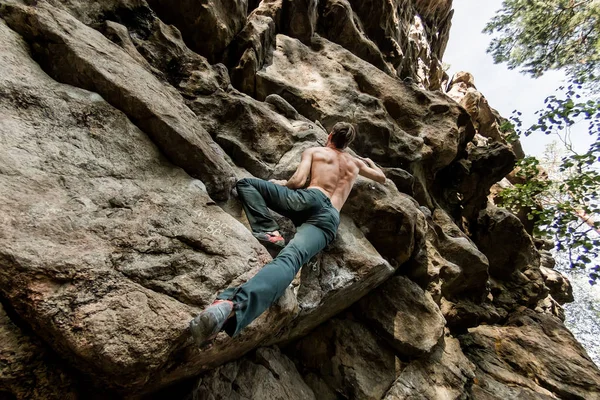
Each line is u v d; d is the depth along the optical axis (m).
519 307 7.15
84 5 3.57
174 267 2.08
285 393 3.15
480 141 10.54
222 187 3.05
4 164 1.85
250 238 2.62
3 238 1.59
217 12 4.86
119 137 2.54
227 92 4.39
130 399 2.03
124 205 2.21
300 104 5.50
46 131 2.18
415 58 11.26
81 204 2.01
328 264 3.41
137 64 3.12
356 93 5.87
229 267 2.27
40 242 1.69
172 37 4.30
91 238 1.89
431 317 4.34
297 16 6.40
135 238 2.06
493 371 5.23
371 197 4.14
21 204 1.76
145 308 1.78
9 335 1.61
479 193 7.52
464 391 4.45
